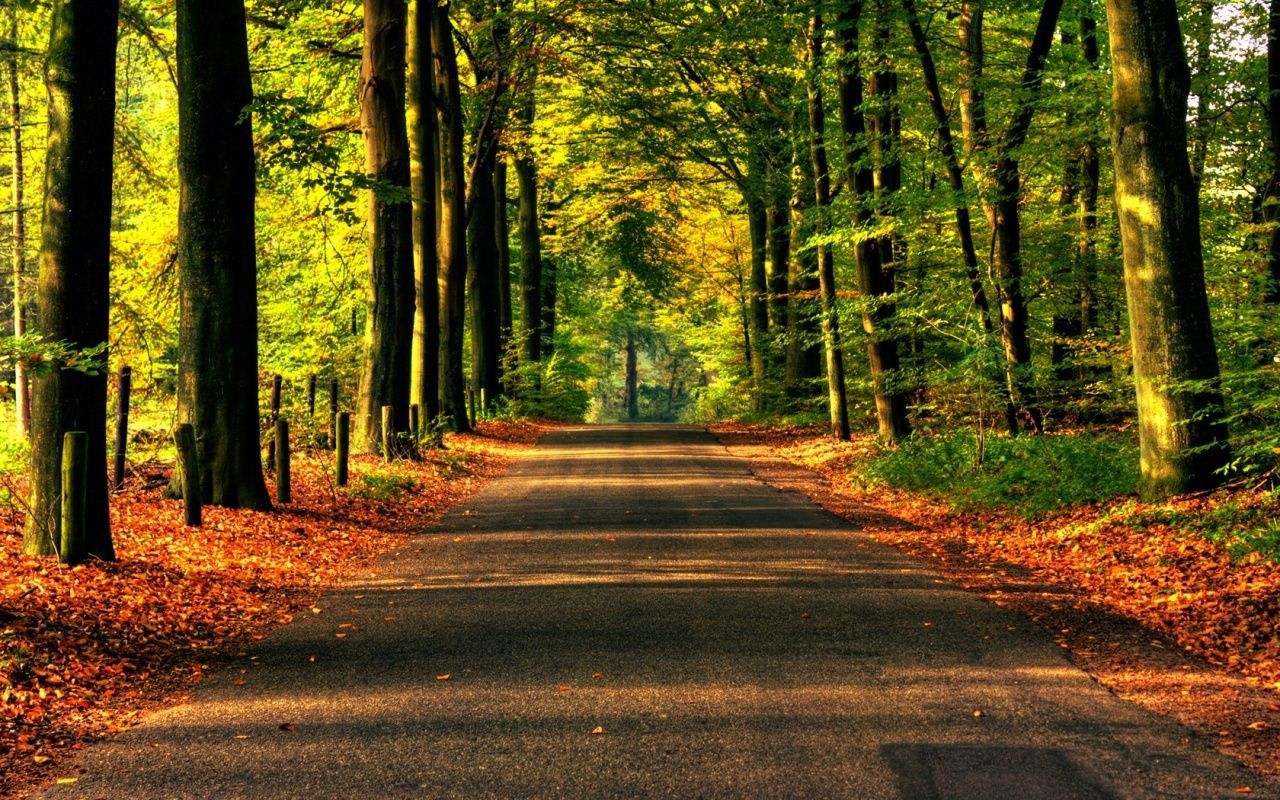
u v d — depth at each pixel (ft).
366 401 67.36
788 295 91.35
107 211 30.66
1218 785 15.97
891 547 39.93
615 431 113.50
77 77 29.66
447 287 93.20
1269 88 51.52
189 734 18.84
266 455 59.88
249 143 43.37
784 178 98.17
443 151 90.53
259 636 26.53
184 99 42.29
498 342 118.32
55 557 30.27
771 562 36.27
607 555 37.73
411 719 19.54
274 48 79.00
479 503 54.44
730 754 17.52
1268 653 23.30
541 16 84.17
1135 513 37.78
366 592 31.94
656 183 119.55
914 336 72.59
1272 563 29.68
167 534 36.50
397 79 63.72
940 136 60.54
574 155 109.91
